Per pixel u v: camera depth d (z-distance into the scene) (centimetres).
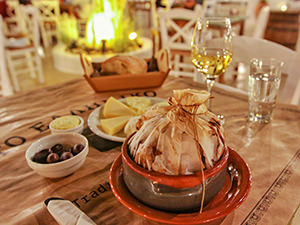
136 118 36
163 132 22
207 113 23
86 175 30
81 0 249
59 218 23
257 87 40
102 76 50
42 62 221
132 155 23
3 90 143
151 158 21
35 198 26
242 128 39
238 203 22
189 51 141
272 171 30
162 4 228
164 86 56
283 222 23
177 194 21
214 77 45
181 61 177
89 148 35
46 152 29
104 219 24
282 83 66
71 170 28
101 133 36
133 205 22
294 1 194
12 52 156
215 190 23
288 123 40
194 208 22
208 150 22
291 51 60
